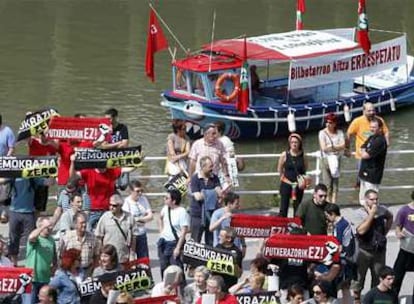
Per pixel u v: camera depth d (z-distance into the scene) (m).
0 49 148.25
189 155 66.25
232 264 52.03
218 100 109.06
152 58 96.25
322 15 180.25
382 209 56.72
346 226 55.06
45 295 47.84
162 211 57.59
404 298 58.28
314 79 110.31
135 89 127.44
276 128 109.75
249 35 164.00
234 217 54.44
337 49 111.38
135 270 50.06
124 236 56.22
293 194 66.19
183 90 111.12
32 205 59.12
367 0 189.62
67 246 54.47
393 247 65.31
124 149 58.97
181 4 184.88
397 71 121.94
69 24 166.00
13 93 125.12
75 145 60.69
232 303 48.66
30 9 176.50
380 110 118.25
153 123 113.25
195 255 52.56
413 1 188.12
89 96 124.50
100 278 49.81
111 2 183.38
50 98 123.44
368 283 60.69
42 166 56.97
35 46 150.50
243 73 98.56
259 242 64.62
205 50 113.38
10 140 63.56
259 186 89.88
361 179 68.56
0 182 58.88
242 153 107.69
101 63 140.88
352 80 116.19
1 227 67.06
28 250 54.19
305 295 53.53
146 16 174.38
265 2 187.50
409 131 114.75
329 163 70.94
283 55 109.62
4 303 49.78
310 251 51.94
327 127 71.50
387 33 165.88
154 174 92.69
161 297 48.47
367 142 67.81
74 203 55.69
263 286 51.78
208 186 61.31
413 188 77.75
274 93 113.44
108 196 60.00
